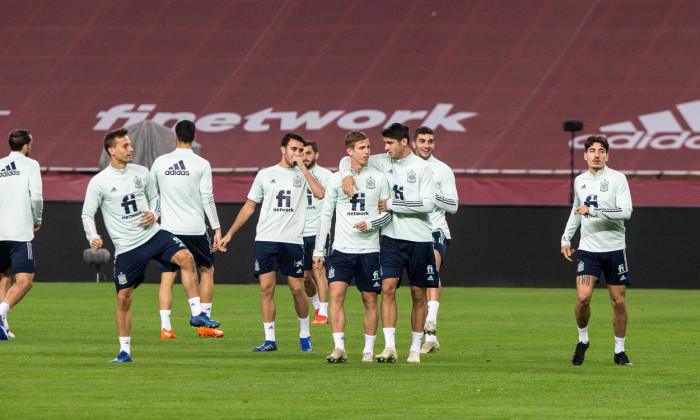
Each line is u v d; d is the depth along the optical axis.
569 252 43.31
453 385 35.66
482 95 110.06
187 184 51.50
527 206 89.12
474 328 56.19
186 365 40.12
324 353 44.62
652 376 38.44
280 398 32.69
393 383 35.97
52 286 85.62
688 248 88.12
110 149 40.00
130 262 40.25
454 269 89.81
